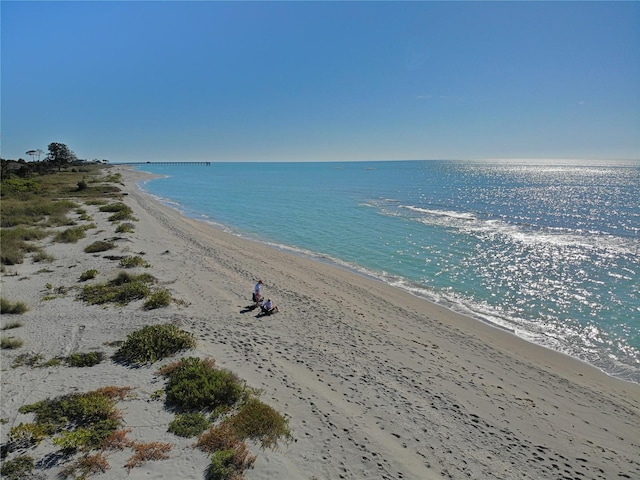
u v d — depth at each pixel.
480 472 7.57
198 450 7.52
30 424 7.81
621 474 7.86
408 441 8.27
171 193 69.88
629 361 13.05
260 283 15.97
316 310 15.65
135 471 6.91
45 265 19.88
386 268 23.06
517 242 28.98
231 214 44.50
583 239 29.98
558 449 8.47
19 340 11.64
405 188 78.00
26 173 76.75
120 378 9.84
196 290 17.03
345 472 7.28
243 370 10.58
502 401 10.17
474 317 16.25
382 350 12.54
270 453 7.57
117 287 16.56
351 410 9.20
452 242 29.17
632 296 18.55
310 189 77.06
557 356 13.20
